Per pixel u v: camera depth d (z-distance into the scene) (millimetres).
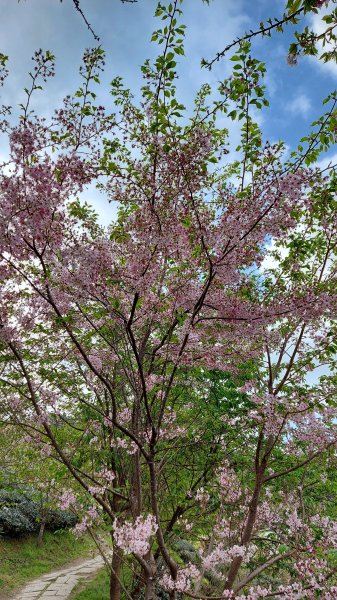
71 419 7625
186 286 4633
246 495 7207
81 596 11461
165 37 3428
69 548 17094
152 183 4105
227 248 3977
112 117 4020
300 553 5012
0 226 3557
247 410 7008
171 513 8273
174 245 4309
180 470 7879
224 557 5168
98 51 3645
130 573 7848
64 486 6383
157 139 3947
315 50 2900
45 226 3816
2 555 14430
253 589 4875
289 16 2725
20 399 5488
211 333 4902
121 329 5012
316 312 4188
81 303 4430
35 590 12234
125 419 6629
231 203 3939
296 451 6258
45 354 5723
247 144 3803
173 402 7348
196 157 3803
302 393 5000
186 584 4793
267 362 6270
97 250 4098
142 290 4137
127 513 6723
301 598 4770
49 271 4418
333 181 3725
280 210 3756
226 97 3496
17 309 4723
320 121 3344
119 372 6648
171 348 5168
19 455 8562
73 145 4012
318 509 7441
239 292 4559
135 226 4312
